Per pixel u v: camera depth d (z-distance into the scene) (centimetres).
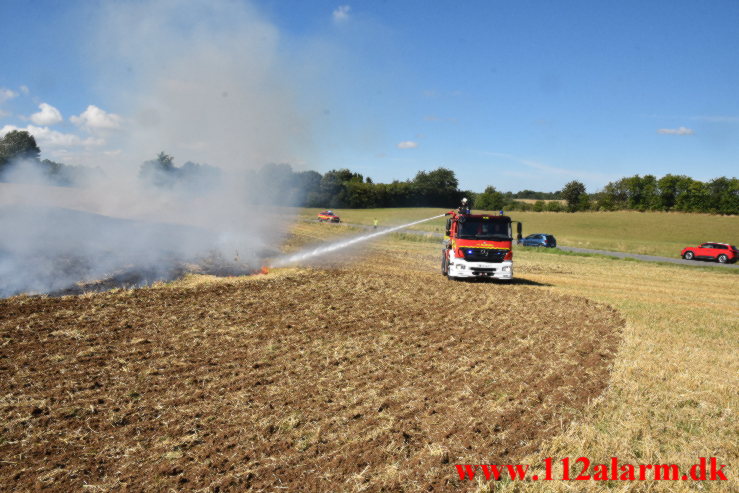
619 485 475
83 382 689
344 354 872
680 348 1030
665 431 609
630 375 816
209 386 692
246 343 913
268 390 687
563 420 625
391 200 10412
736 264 3853
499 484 473
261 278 1695
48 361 772
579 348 983
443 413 630
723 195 8900
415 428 584
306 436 552
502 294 1650
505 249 1852
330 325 1088
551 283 2125
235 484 454
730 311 1582
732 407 696
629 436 581
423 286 1723
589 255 3819
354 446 532
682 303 1730
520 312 1352
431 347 946
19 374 709
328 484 459
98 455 497
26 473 461
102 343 878
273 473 474
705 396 734
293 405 635
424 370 804
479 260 1852
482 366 838
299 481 462
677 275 2741
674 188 9681
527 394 709
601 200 10375
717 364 920
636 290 2047
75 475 461
